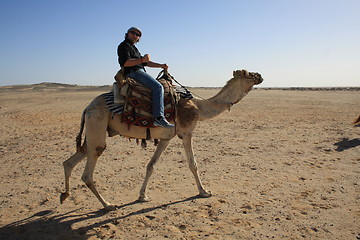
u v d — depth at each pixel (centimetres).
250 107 2678
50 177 773
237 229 494
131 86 560
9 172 819
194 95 649
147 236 480
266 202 598
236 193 649
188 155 620
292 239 462
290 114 2095
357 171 775
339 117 1864
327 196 622
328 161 873
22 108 2739
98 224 522
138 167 852
